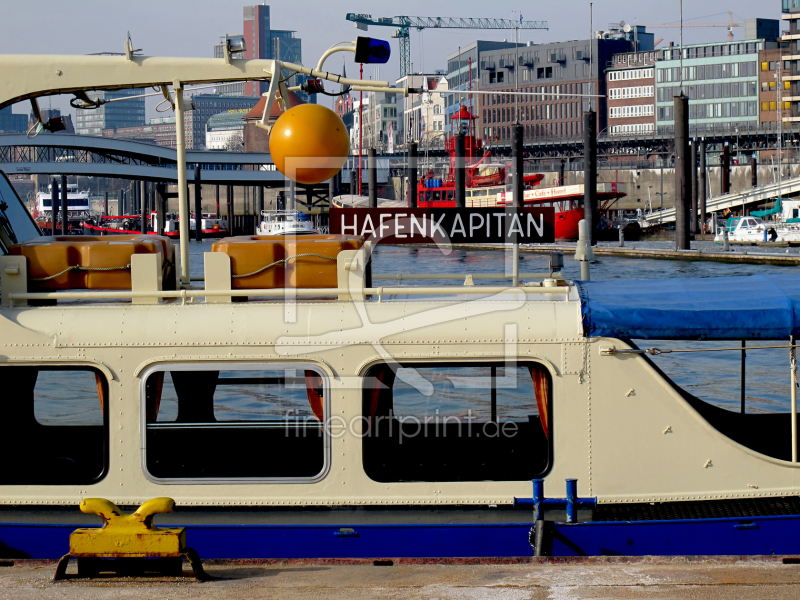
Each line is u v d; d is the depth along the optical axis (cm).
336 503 1048
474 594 923
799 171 16538
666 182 17012
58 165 15112
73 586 962
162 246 1141
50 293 1049
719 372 2047
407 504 1047
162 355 1041
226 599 923
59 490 1064
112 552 974
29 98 1172
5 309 1059
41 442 1169
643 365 1034
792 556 1002
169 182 16262
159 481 1051
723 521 1038
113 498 1055
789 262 7231
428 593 928
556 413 1037
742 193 13300
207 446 1058
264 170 15688
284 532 1045
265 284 1089
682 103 8575
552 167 19138
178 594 934
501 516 1048
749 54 19675
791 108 19125
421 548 1042
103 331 1044
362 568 1000
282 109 1229
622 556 1010
